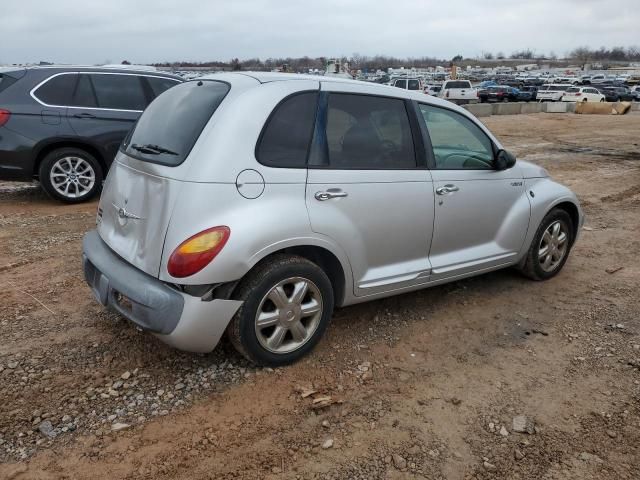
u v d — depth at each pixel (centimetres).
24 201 799
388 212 380
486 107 2917
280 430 303
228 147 318
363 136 378
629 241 676
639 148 1609
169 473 270
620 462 288
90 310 433
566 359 387
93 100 782
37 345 379
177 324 312
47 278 498
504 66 18025
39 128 746
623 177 1124
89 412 311
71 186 782
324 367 364
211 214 310
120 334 396
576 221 543
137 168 350
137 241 335
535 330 429
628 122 2588
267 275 329
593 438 306
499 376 363
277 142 336
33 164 753
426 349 394
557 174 1144
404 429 307
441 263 427
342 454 287
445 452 291
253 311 330
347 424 310
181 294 312
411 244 403
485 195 448
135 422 304
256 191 322
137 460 277
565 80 8088
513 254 485
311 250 359
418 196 398
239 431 301
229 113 326
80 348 376
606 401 339
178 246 308
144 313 315
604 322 446
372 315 441
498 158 456
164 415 311
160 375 348
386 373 361
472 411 325
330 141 360
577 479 276
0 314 423
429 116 421
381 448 292
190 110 350
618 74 12525
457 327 429
